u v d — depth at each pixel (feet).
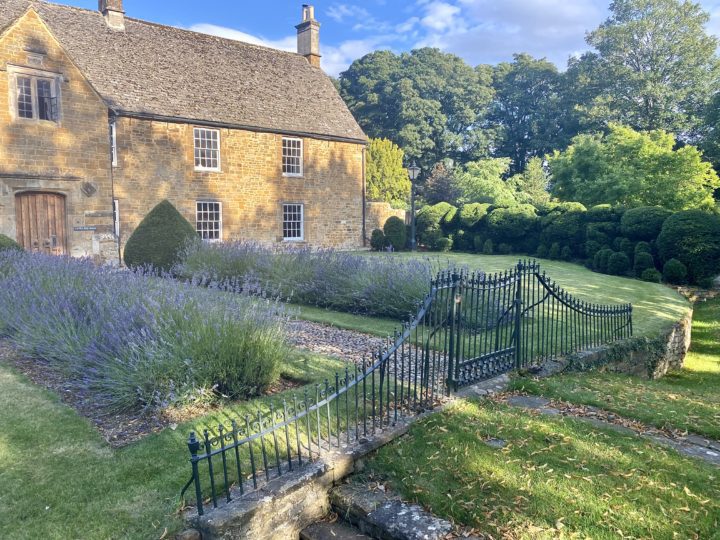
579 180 79.10
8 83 43.32
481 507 10.54
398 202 121.29
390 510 10.68
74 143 47.32
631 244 54.29
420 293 27.71
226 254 38.88
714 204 70.33
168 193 58.03
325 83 81.15
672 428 14.87
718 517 10.14
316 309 31.94
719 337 38.45
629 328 28.35
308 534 10.80
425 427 14.08
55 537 9.30
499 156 156.35
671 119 124.26
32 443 12.64
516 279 19.72
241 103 65.98
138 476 11.23
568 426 14.49
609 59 130.62
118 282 23.00
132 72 58.18
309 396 15.98
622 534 9.60
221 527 9.44
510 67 167.12
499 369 18.93
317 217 73.82
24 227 45.47
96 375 15.94
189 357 15.53
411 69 148.66
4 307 22.95
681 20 123.54
